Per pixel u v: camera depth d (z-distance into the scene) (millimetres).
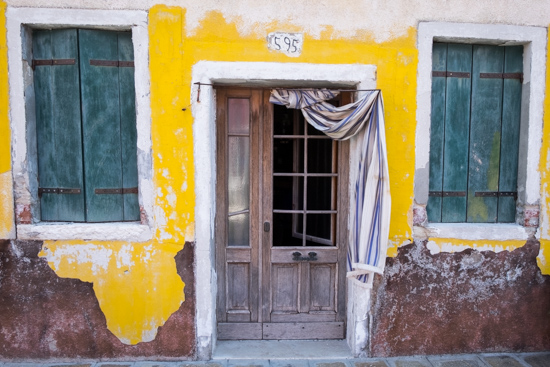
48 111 3266
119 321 3291
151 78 3158
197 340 3334
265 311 3633
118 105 3289
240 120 3525
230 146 3539
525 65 3410
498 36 3305
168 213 3238
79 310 3266
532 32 3320
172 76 3166
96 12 3102
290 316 3633
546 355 3463
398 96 3279
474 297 3443
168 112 3184
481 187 3527
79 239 3209
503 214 3549
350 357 3404
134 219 3369
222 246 3564
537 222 3432
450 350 3467
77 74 3211
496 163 3523
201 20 3158
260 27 3188
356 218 3217
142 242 3240
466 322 3459
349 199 3547
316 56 3229
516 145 3516
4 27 3068
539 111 3361
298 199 3602
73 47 3193
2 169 3156
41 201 3336
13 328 3258
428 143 3324
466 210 3525
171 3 3131
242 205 3588
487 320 3469
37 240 3201
